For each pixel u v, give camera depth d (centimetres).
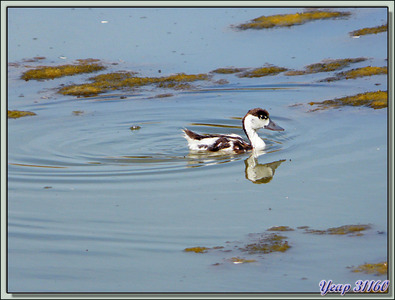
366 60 2494
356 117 1988
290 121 1994
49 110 2139
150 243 1280
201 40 2772
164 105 2172
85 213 1420
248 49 2669
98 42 2764
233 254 1227
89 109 2150
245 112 2100
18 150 1797
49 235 1327
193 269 1177
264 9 3189
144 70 2494
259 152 1791
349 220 1354
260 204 1448
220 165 1698
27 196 1512
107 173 1641
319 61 2519
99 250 1259
